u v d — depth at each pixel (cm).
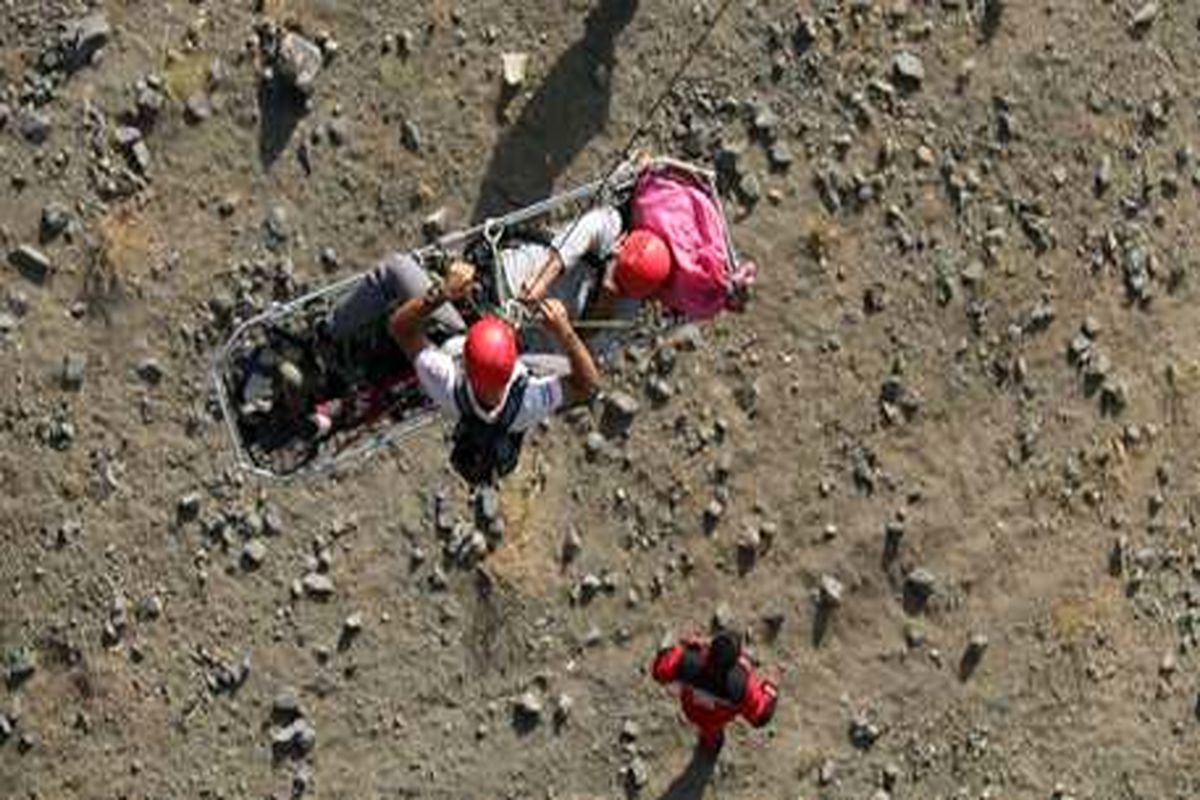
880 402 3222
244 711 3086
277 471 2655
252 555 3069
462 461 2417
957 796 3284
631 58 3138
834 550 3225
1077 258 3275
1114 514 3312
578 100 3127
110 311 3028
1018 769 3303
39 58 3005
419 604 3122
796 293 3186
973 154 3234
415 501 3117
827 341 3200
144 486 3045
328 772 3109
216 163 3042
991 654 3284
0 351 3005
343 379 2583
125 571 3050
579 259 2489
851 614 3241
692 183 2508
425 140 3089
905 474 3234
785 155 3167
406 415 2633
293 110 3059
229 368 2648
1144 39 3294
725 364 3170
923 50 3216
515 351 2359
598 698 3172
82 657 3050
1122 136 3288
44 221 3005
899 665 3256
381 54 3078
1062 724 3316
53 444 3025
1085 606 3309
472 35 3103
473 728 3144
